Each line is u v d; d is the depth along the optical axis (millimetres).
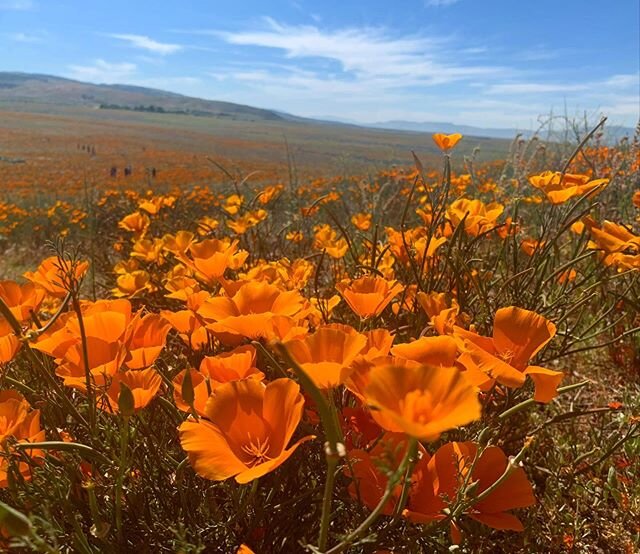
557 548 1753
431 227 2322
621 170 4578
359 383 1026
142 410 1528
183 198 8430
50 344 1340
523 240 2799
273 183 15914
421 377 807
